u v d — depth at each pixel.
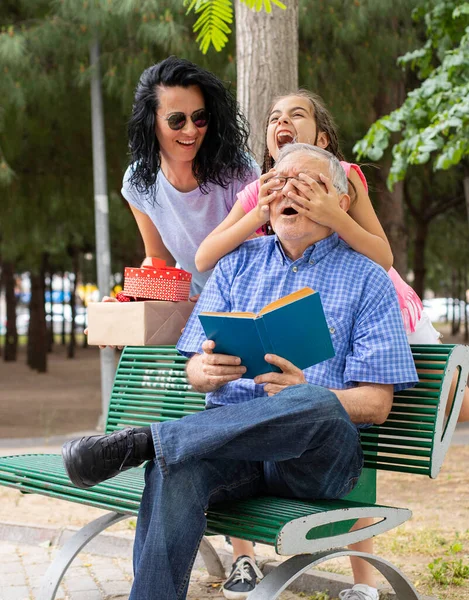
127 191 3.86
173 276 3.35
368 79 8.95
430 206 15.58
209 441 2.42
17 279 42.06
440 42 7.32
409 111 6.76
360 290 2.82
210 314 2.56
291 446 2.47
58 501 5.78
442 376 2.82
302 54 8.70
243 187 3.70
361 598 3.11
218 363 2.60
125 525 4.88
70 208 11.92
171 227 3.82
